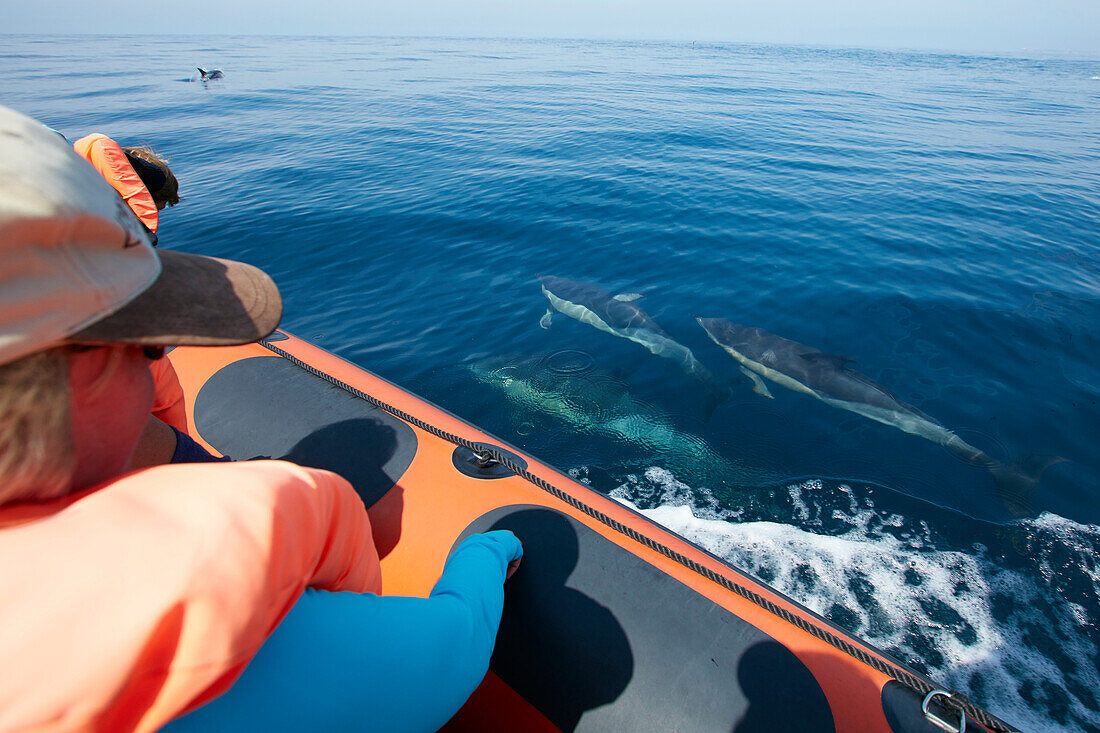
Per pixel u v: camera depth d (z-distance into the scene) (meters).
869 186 12.88
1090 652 3.56
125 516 0.67
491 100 25.42
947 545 4.24
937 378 6.09
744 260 8.82
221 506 0.71
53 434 0.62
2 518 0.63
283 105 23.45
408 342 6.62
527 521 2.28
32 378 0.58
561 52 74.69
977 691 3.38
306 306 7.38
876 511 4.52
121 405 0.77
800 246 9.35
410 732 1.00
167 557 0.64
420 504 2.37
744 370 6.22
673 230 9.95
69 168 0.66
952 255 9.05
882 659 1.99
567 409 5.59
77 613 0.58
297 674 0.84
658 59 60.59
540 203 11.15
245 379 3.05
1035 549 4.21
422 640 1.05
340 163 14.00
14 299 0.55
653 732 1.80
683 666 1.89
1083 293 7.82
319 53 65.62
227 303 0.89
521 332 6.82
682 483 4.77
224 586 0.66
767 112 23.47
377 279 8.09
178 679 0.63
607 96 27.52
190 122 19.41
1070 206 11.68
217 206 10.73
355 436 2.67
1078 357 6.43
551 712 1.88
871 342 6.73
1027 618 3.75
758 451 5.11
